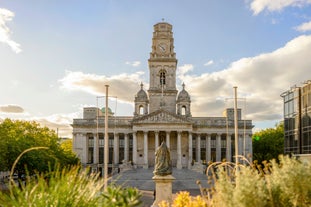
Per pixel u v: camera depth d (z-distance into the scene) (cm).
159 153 3959
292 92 9019
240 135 15325
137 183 11119
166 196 3862
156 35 15675
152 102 15475
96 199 1267
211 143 15662
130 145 15538
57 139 11269
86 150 15338
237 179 1434
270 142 16112
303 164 1479
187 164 14862
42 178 1330
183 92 15838
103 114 18038
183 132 14812
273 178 1477
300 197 1391
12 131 9119
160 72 15625
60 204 1215
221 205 1453
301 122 8500
